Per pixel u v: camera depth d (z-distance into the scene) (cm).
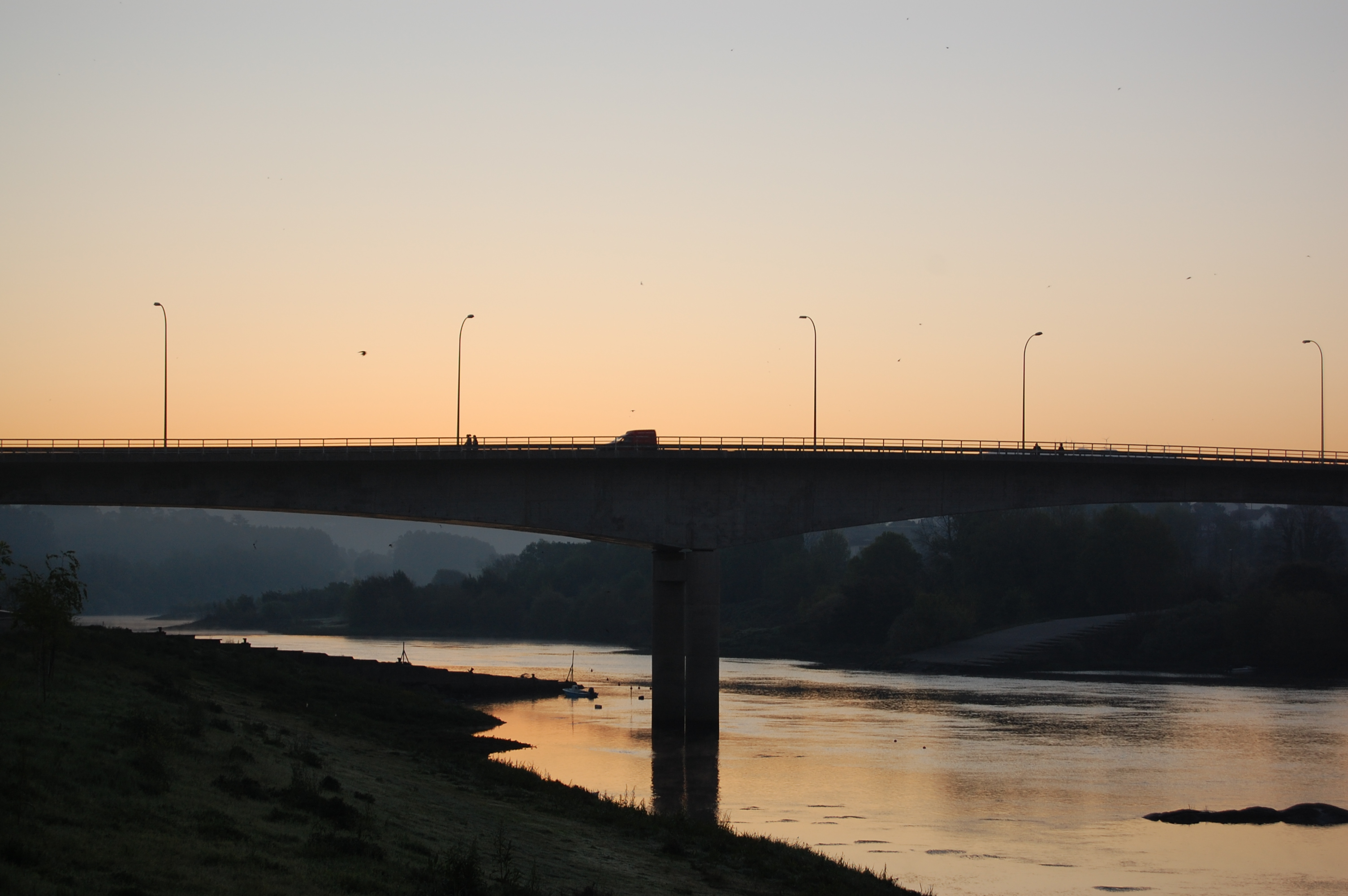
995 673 13625
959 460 8419
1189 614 15212
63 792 2617
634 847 3669
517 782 4762
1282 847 4881
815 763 6812
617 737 7794
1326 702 10250
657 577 8481
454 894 2486
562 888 2881
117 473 7394
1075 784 6231
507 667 14162
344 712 6975
